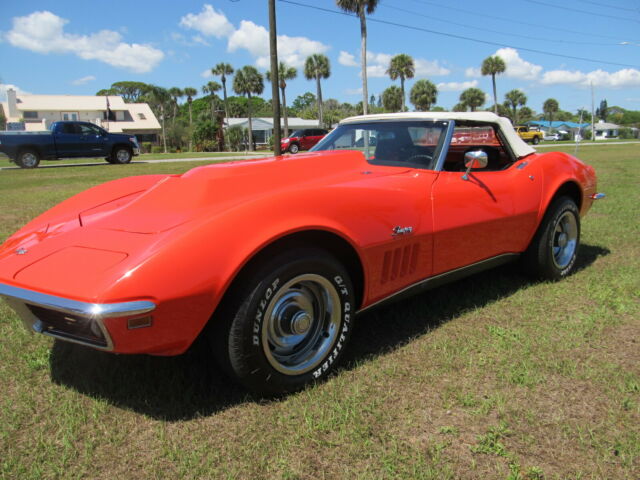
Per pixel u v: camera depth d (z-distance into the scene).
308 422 1.93
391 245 2.42
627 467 1.68
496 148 3.59
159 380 2.27
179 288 1.78
